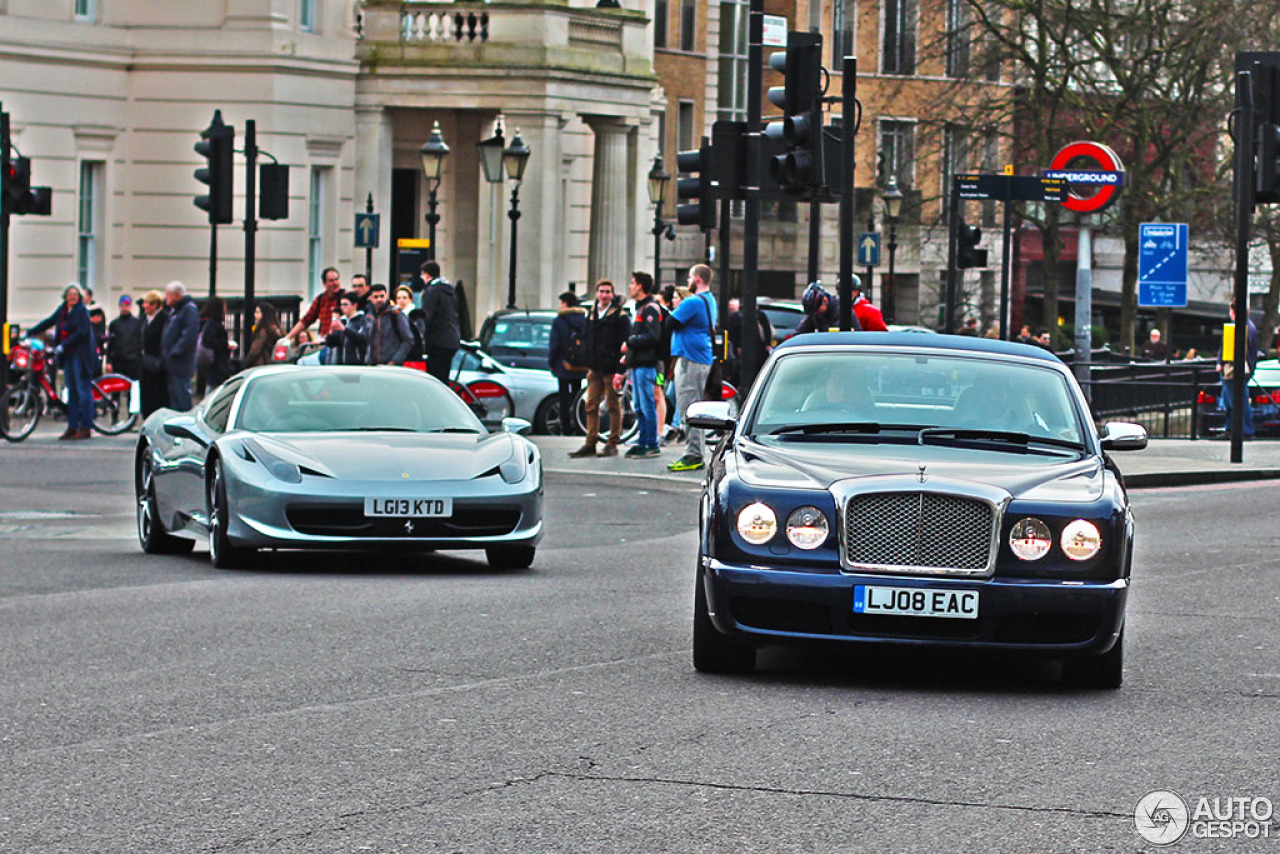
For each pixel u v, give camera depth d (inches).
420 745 645.9
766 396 844.0
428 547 1107.9
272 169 2143.2
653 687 755.4
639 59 3754.9
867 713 711.7
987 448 807.7
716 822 548.7
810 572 743.1
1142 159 3855.8
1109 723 701.9
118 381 2267.5
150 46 3211.1
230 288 3225.9
